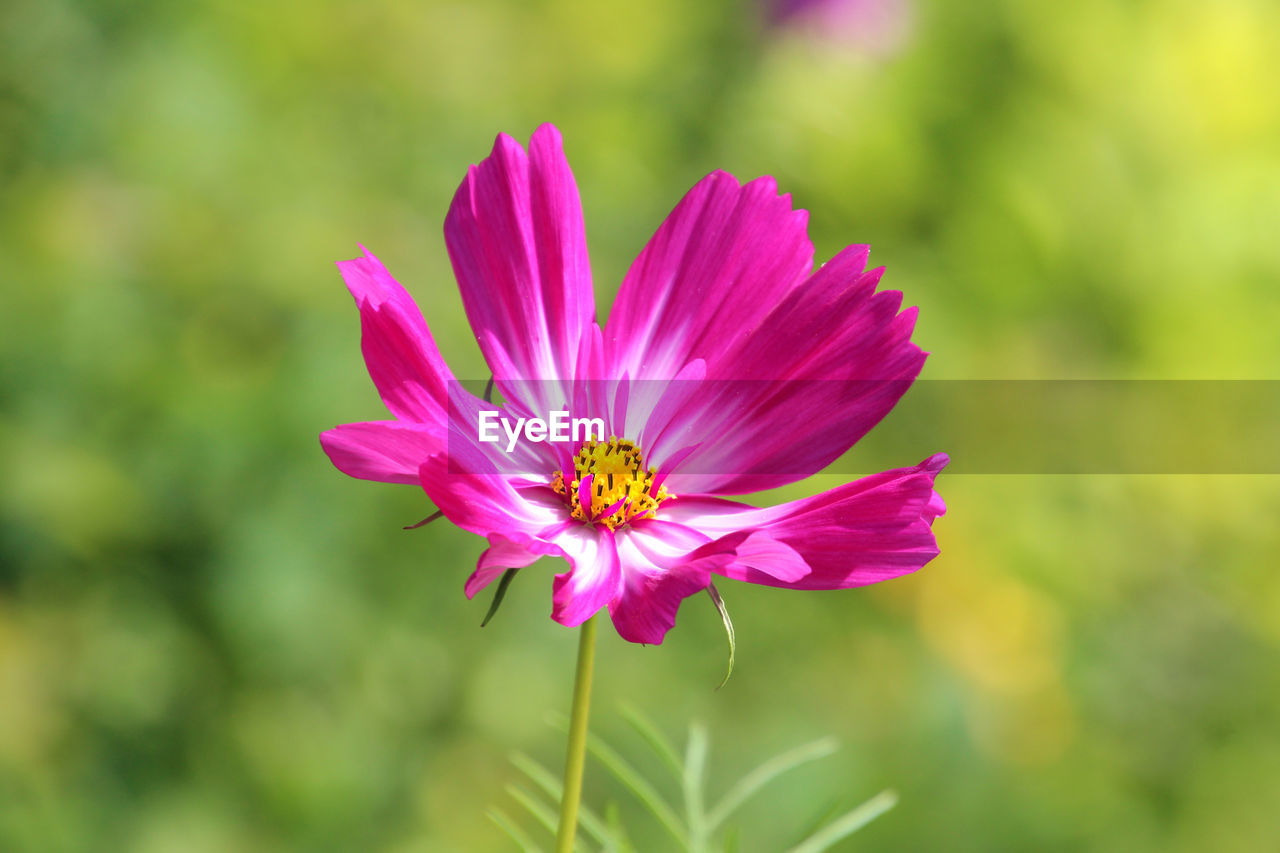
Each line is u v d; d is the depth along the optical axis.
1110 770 0.84
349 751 0.78
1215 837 0.82
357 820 0.78
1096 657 0.90
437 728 0.82
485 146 0.98
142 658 0.76
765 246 0.40
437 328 0.88
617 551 0.39
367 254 0.38
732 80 1.03
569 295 0.40
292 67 0.96
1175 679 0.89
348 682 0.80
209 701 0.78
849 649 0.87
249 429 0.78
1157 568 0.95
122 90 0.90
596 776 0.81
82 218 0.86
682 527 0.40
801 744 0.81
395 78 0.99
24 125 0.88
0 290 0.81
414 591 0.82
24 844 0.69
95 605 0.77
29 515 0.76
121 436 0.80
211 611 0.77
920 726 0.82
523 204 0.40
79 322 0.81
